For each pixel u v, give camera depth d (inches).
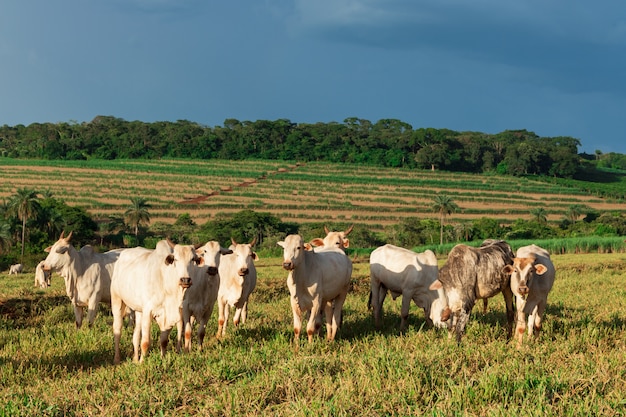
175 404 300.0
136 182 4847.4
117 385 331.3
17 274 1454.2
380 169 5836.6
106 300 546.9
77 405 295.7
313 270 455.5
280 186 4881.9
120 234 3154.5
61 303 714.8
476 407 274.1
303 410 268.2
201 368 350.9
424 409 275.3
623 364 335.3
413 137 6127.0
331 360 352.5
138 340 420.8
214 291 444.8
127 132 6781.5
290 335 475.5
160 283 403.5
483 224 3260.3
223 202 4232.3
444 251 2305.6
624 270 1293.1
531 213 3688.5
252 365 353.1
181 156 6323.8
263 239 3058.6
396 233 3011.8
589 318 527.5
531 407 268.4
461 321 443.5
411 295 520.4
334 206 4163.4
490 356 358.9
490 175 5816.9
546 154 5885.8
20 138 7391.7
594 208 4574.3
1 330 538.6
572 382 298.2
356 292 884.6
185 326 420.2
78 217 2903.5
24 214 2409.0
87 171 5260.8
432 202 4490.7
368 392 291.9
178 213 3794.3
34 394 315.0
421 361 334.3
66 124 7219.5
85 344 454.9
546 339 430.0
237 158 6284.5
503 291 466.3
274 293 842.8
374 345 410.9
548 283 451.5
